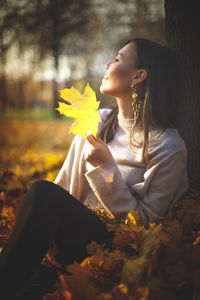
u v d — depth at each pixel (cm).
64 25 1548
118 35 1505
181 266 111
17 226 126
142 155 173
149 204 167
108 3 1417
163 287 108
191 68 212
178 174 170
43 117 2392
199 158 216
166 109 179
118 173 161
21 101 2872
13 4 1349
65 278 120
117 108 196
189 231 148
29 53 1700
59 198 136
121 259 127
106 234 152
